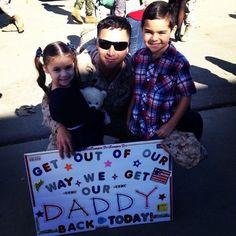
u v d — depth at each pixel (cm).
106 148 236
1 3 698
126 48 247
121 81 262
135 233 260
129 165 244
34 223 274
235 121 399
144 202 258
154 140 239
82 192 248
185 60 235
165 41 233
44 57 228
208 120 401
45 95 259
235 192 299
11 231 268
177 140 239
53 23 770
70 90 231
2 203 294
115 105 272
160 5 229
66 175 241
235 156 343
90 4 727
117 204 256
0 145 367
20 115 416
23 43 651
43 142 371
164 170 248
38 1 969
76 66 244
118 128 290
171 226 266
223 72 517
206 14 815
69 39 664
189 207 284
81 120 234
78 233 261
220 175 318
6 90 478
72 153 233
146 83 246
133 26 364
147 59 245
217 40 650
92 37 311
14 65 555
